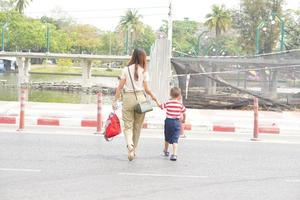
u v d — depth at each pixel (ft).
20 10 384.88
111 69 442.91
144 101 30.91
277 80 71.61
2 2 375.45
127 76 30.63
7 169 27.63
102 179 25.88
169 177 26.84
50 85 268.82
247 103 70.08
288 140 43.29
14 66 416.46
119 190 23.62
